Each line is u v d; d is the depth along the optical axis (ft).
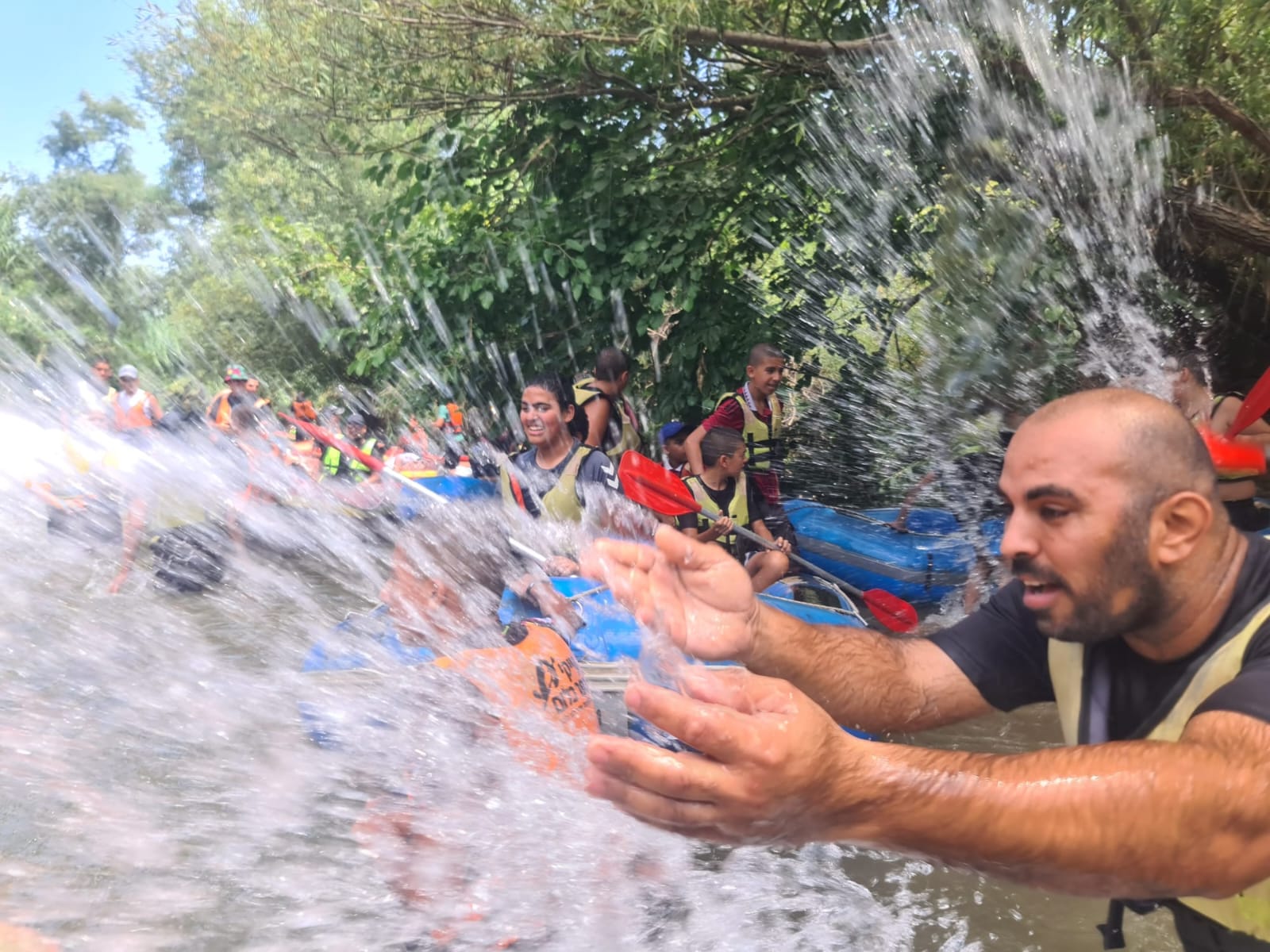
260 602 18.47
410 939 7.49
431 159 27.27
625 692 3.37
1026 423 4.32
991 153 22.98
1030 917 8.82
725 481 18.52
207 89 29.55
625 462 16.56
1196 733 3.71
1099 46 21.67
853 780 3.45
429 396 28.50
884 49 23.35
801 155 25.52
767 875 9.23
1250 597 4.26
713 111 27.25
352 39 25.95
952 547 22.36
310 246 45.88
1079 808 3.40
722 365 26.40
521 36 24.98
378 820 7.68
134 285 57.93
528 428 15.24
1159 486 4.08
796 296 26.48
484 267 26.73
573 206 27.17
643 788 3.43
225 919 7.80
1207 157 22.76
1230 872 3.48
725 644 5.25
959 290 23.39
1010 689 5.43
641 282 26.13
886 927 8.58
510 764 7.66
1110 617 4.21
